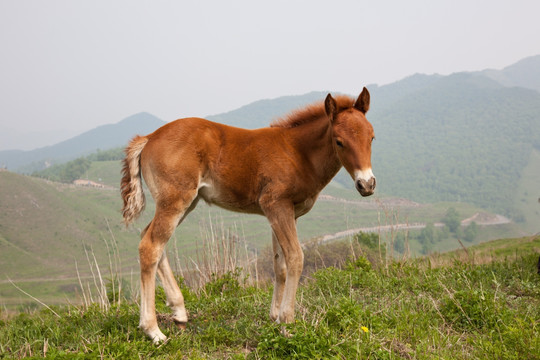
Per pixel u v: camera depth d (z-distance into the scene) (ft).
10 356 12.60
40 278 309.22
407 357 12.22
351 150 12.76
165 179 13.52
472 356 12.03
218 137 14.33
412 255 26.63
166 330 13.70
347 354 11.89
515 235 600.80
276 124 15.08
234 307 16.69
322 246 88.12
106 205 508.12
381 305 16.69
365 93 13.57
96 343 12.67
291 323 12.76
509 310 15.29
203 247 22.20
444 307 15.84
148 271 13.29
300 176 13.85
